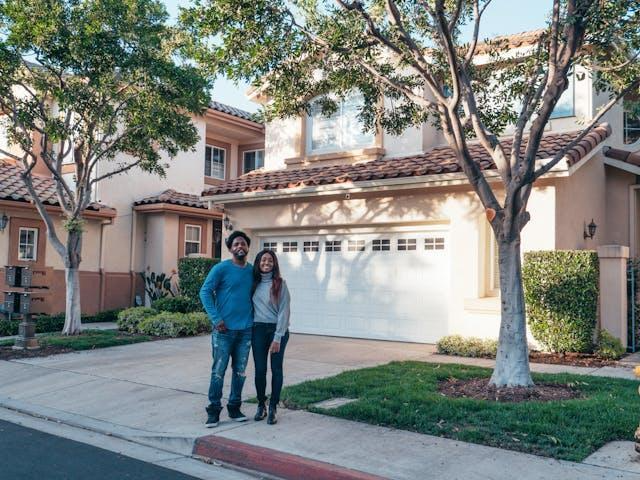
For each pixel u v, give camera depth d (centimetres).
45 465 581
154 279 2000
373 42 977
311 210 1435
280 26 951
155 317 1454
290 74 1023
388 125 1113
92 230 1900
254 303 695
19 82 1295
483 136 824
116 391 880
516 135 824
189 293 1650
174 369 1022
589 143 1176
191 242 2108
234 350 696
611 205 1416
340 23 959
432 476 518
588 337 1050
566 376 852
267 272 696
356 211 1363
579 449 561
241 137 2420
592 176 1327
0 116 1905
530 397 743
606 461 541
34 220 1750
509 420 635
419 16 1030
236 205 1573
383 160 1451
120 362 1094
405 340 1309
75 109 1297
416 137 1442
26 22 1166
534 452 564
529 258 1092
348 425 668
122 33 1252
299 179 1424
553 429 601
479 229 1209
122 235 1991
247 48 929
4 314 1628
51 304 1681
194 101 1336
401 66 1032
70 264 1432
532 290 1085
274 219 1498
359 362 1059
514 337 790
